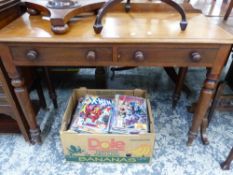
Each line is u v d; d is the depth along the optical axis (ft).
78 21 3.13
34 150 3.88
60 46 2.64
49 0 3.31
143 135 3.18
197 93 5.58
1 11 2.84
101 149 3.43
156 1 3.59
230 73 4.28
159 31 2.78
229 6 3.60
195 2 4.83
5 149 3.90
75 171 3.51
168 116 4.73
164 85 5.98
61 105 5.07
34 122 3.63
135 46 2.65
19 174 3.47
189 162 3.67
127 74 6.55
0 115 4.12
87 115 3.63
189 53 2.72
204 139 3.99
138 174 3.47
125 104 3.92
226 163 3.48
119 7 3.55
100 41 2.54
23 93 3.17
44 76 4.87
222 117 4.72
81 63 2.83
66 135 3.24
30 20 3.20
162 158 3.74
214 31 2.82
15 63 2.82
